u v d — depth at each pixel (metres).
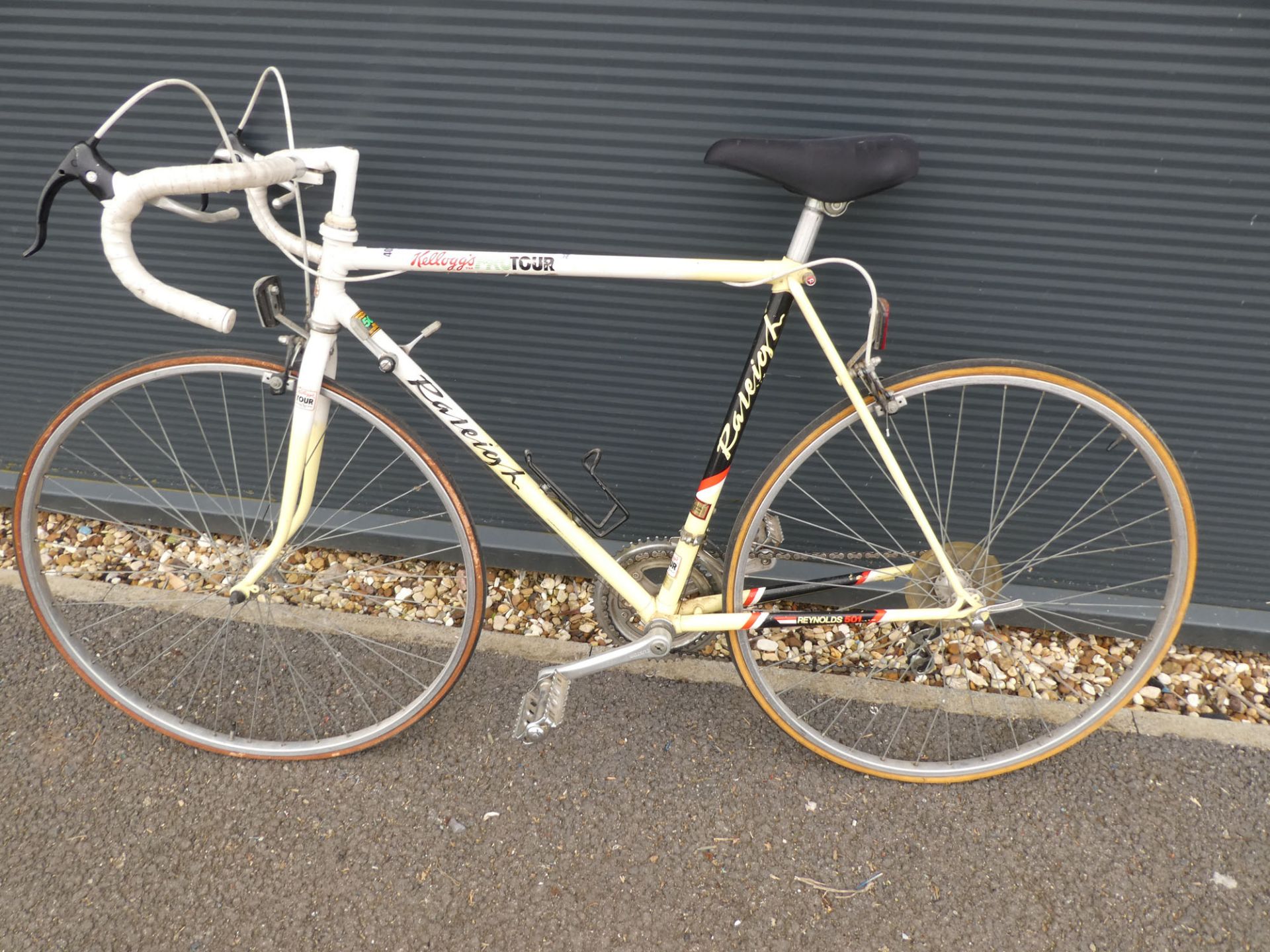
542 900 1.66
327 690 2.07
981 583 1.80
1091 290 1.75
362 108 1.72
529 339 2.01
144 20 1.65
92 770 1.87
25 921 1.59
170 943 1.58
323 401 1.65
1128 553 2.17
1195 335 1.78
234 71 1.70
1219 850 1.76
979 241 1.72
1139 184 1.60
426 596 2.36
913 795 1.87
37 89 1.77
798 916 1.64
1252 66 1.44
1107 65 1.48
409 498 2.36
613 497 1.77
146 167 1.87
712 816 1.81
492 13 1.56
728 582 1.77
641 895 1.67
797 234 1.50
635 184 1.75
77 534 2.48
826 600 2.30
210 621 2.23
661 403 2.08
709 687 2.09
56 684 2.04
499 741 1.95
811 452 1.66
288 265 1.99
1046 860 1.74
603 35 1.56
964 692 2.11
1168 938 1.61
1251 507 2.03
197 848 1.73
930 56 1.51
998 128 1.57
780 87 1.58
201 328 2.15
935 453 2.05
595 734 1.97
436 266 1.50
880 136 1.43
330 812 1.80
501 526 2.36
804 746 1.95
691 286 1.87
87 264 2.06
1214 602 2.22
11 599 2.26
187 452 2.38
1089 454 2.00
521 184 1.78
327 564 2.44
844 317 1.87
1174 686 2.15
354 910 1.63
